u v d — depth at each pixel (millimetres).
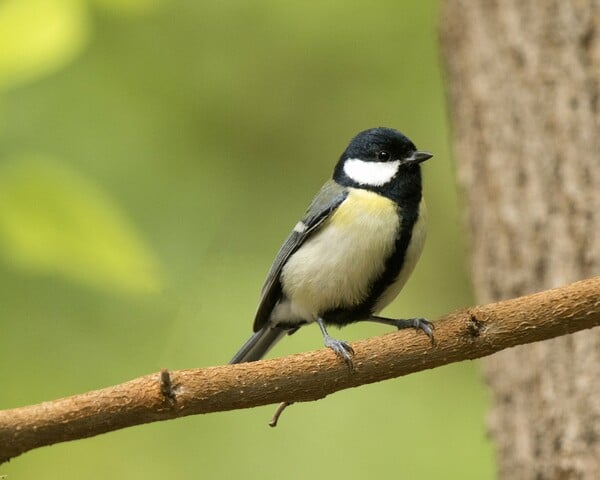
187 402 5754
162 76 12016
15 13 7375
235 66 12273
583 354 8016
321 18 12250
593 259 8203
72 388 10328
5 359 10273
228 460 10977
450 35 10031
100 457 11195
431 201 12766
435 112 12320
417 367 6215
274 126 12344
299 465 10836
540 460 8180
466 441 10906
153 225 11070
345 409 11211
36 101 11039
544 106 8805
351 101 12539
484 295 9172
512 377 8594
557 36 8812
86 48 11492
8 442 5535
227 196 11602
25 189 7195
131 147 11352
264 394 5938
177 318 10797
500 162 9133
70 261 7578
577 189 8422
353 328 11367
